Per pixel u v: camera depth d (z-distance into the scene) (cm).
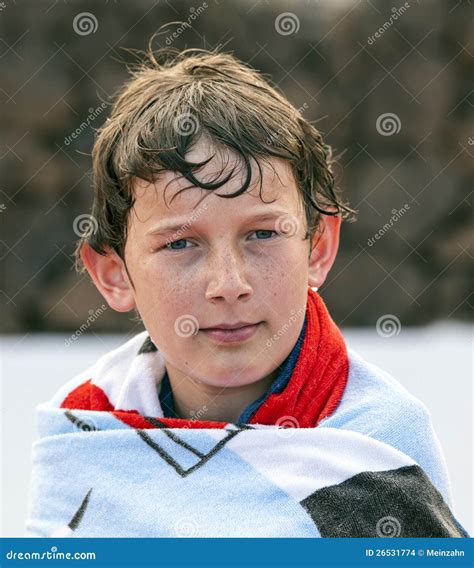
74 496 347
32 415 798
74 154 1595
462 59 1686
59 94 1617
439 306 1530
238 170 327
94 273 387
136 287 356
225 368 334
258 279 330
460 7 1688
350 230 1569
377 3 1688
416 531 313
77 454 352
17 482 655
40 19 1638
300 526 315
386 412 343
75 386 414
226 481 331
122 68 1641
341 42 1672
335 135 1653
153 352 388
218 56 435
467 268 1558
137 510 332
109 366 409
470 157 1641
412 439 339
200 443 340
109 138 374
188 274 331
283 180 338
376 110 1664
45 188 1577
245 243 331
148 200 338
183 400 374
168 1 1634
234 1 1641
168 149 330
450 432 760
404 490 315
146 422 357
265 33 1650
